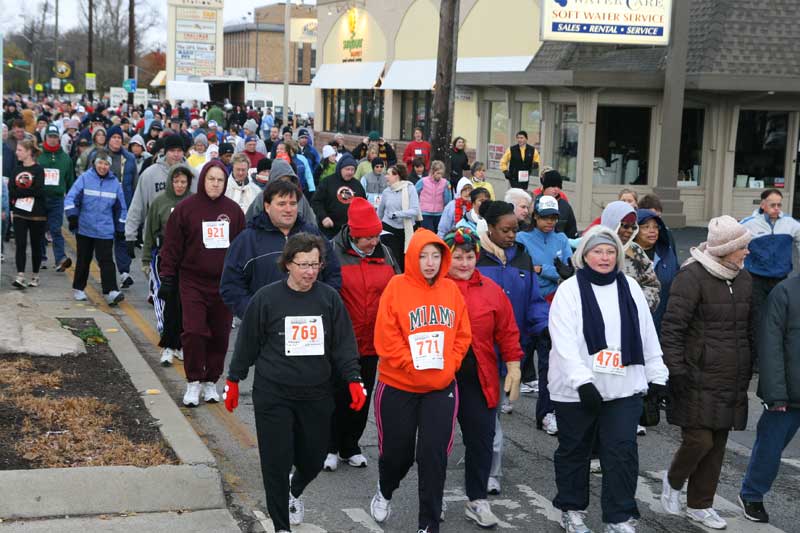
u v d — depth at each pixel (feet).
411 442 21.49
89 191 44.24
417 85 120.67
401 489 24.91
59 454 23.82
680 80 72.18
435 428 20.89
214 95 207.41
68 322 38.81
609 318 21.20
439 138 66.08
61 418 26.45
